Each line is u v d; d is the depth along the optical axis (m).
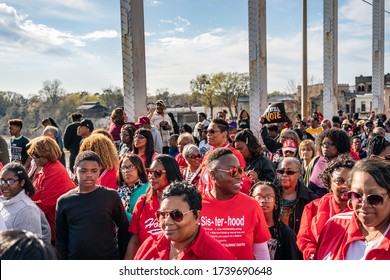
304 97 18.17
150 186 3.45
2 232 1.53
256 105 10.48
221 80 53.09
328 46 14.49
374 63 18.12
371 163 2.18
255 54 10.51
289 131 6.27
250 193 3.43
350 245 2.36
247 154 4.83
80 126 7.88
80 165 3.37
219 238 2.84
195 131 10.28
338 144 4.15
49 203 4.11
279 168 3.84
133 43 7.95
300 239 3.23
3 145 6.96
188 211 2.29
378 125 10.66
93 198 3.37
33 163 4.84
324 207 3.15
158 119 9.01
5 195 3.45
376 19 17.84
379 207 2.11
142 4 8.06
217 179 2.87
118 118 7.66
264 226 2.97
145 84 8.11
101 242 3.30
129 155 4.02
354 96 61.28
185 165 6.09
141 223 3.35
